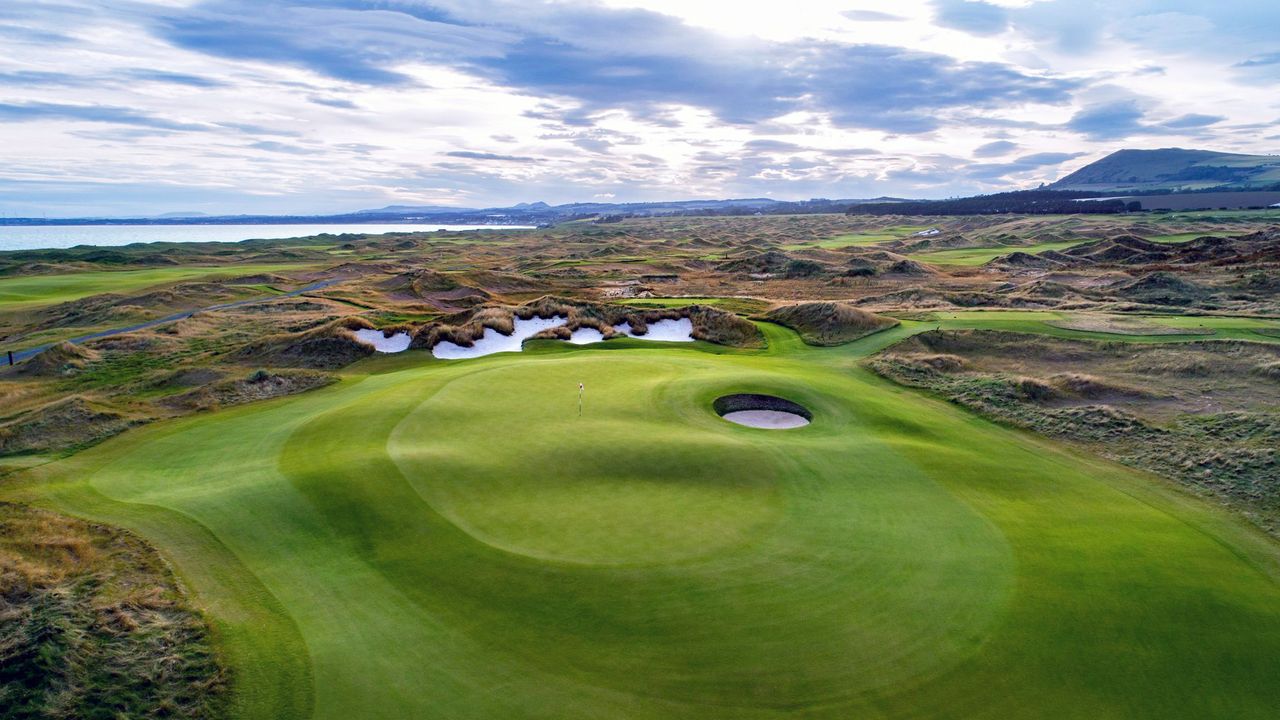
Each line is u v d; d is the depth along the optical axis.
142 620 14.55
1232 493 23.19
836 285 87.50
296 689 12.74
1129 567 17.69
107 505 20.47
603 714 12.30
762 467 23.33
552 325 52.88
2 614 14.27
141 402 33.00
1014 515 20.81
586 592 15.95
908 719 12.39
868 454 25.16
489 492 21.02
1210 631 15.16
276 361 43.34
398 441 24.84
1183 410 31.48
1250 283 59.31
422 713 12.20
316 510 19.67
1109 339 43.03
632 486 21.75
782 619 15.02
